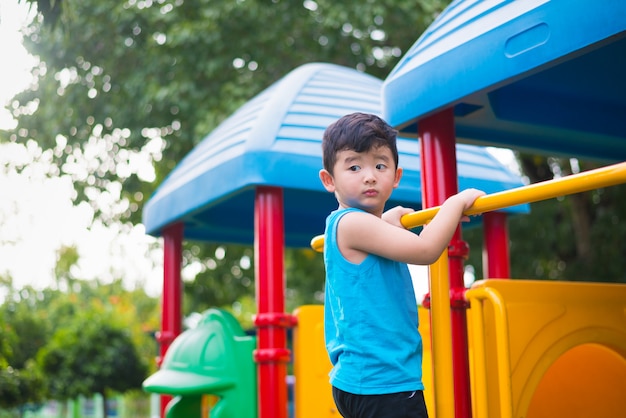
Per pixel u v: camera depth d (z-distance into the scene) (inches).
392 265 84.4
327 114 180.1
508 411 99.3
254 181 165.6
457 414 112.5
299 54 339.0
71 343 534.0
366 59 354.0
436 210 88.4
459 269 117.9
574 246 377.1
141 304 1151.6
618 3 91.4
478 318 105.5
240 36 327.9
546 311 110.7
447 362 94.9
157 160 371.2
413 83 120.6
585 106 143.5
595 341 114.0
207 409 221.5
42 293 852.6
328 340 89.2
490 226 194.2
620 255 349.4
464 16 118.3
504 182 185.6
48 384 506.0
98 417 931.3
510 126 139.1
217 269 387.9
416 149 188.5
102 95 353.7
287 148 168.6
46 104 364.2
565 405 119.3
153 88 327.3
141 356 571.8
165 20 329.4
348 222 83.8
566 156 157.6
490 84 107.6
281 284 167.8
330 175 88.3
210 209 233.1
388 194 85.7
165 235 225.0
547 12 100.1
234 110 312.2
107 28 339.3
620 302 117.1
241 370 175.2
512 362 107.1
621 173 75.0
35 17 196.7
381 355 81.1
